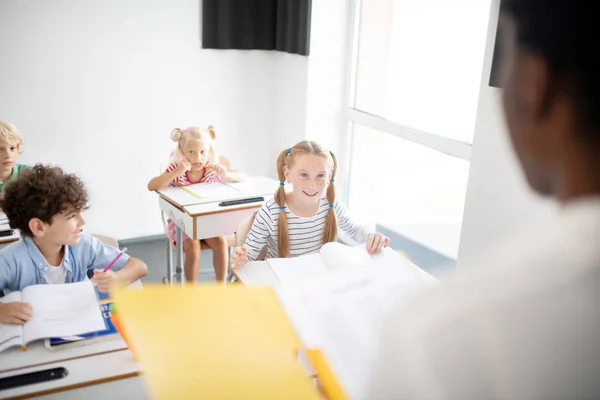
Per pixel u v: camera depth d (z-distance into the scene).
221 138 3.75
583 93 0.19
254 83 3.73
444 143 2.82
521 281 0.22
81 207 1.63
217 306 0.52
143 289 0.54
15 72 3.07
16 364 1.21
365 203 3.70
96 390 1.13
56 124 3.24
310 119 3.51
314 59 3.39
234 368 0.44
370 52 3.36
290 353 0.46
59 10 3.07
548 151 0.20
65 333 1.30
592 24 0.18
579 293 0.21
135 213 3.62
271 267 1.76
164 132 3.55
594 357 0.20
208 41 3.48
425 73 2.98
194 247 2.69
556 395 0.21
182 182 2.80
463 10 2.68
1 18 2.96
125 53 3.30
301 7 3.28
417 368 0.23
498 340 0.22
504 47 0.21
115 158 3.46
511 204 2.05
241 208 2.49
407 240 3.39
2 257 1.58
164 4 3.32
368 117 3.38
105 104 3.34
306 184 2.08
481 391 0.22
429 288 0.25
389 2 3.17
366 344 0.41
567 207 0.21
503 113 0.21
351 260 1.73
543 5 0.19
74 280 1.72
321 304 0.50
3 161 2.52
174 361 0.45
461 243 2.36
